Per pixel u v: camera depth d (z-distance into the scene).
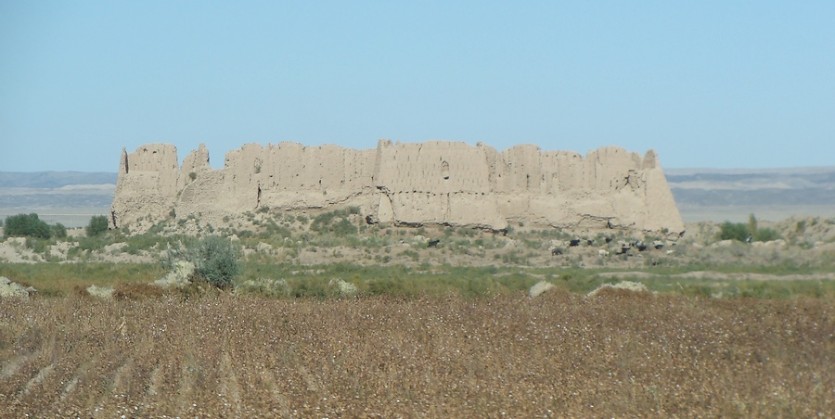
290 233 79.81
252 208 82.69
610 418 26.94
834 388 29.98
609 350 35.50
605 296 50.06
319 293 54.50
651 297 49.75
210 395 29.62
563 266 72.81
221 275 57.28
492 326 40.06
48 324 41.16
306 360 34.25
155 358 35.09
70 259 76.00
